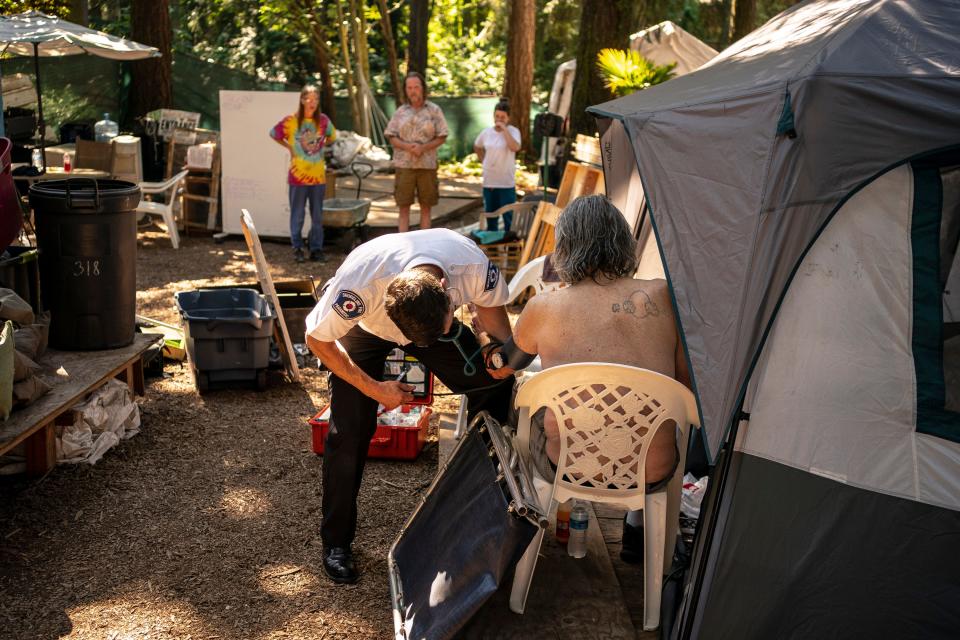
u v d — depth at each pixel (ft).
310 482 14.03
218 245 32.30
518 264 27.02
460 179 53.93
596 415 9.39
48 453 13.60
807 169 8.84
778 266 8.88
